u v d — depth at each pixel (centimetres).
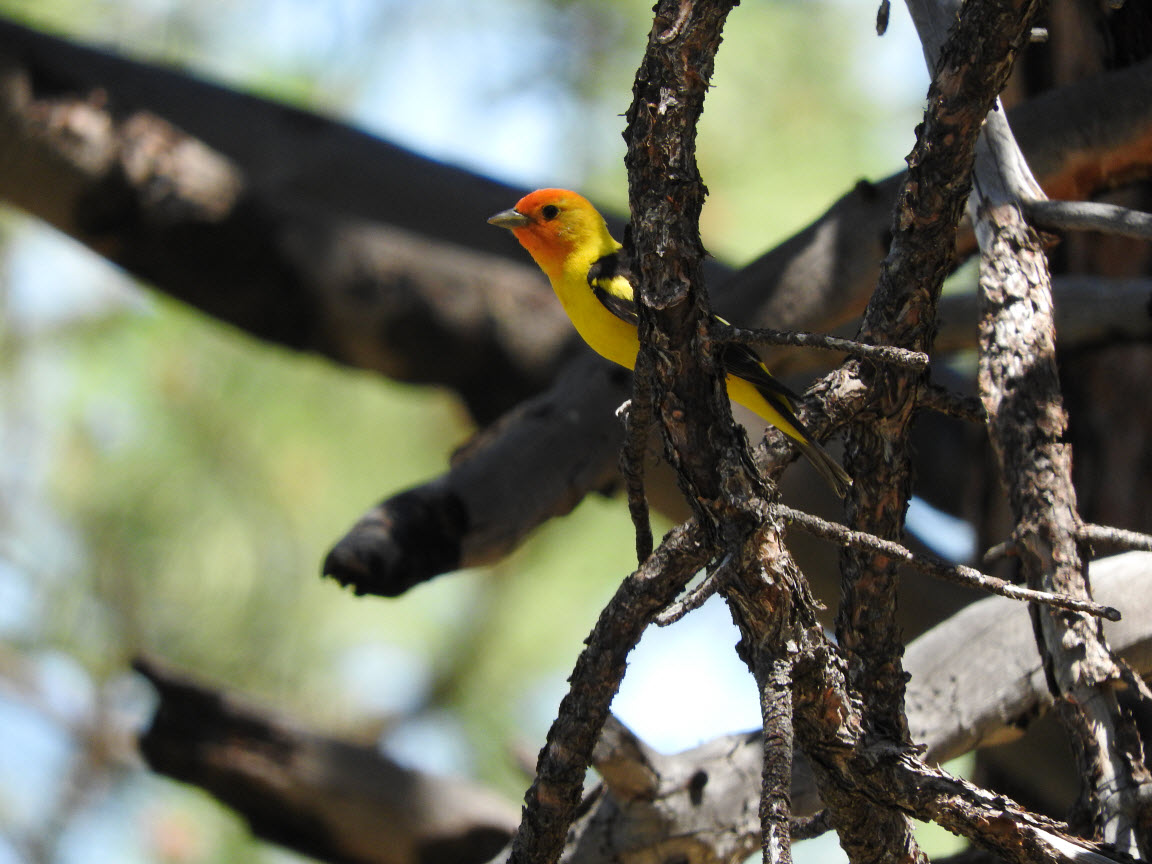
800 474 1036
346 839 1039
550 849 522
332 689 1474
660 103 431
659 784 686
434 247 1375
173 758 1023
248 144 1396
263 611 1459
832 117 1445
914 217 499
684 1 420
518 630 1560
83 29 1617
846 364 529
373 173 1412
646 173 439
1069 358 937
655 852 685
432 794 1039
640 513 508
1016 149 613
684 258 439
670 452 466
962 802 484
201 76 1433
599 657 498
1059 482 559
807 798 684
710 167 1441
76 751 1438
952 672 711
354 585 704
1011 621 715
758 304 855
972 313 876
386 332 1345
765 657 462
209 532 1469
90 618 1450
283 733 1027
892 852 539
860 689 534
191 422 1489
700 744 717
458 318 1347
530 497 773
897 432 526
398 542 711
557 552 1580
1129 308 888
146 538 1453
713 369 453
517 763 870
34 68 1277
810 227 861
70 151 1250
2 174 1257
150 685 1022
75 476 1471
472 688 1530
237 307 1329
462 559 740
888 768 488
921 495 1278
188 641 1450
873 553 480
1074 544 552
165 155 1288
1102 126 787
